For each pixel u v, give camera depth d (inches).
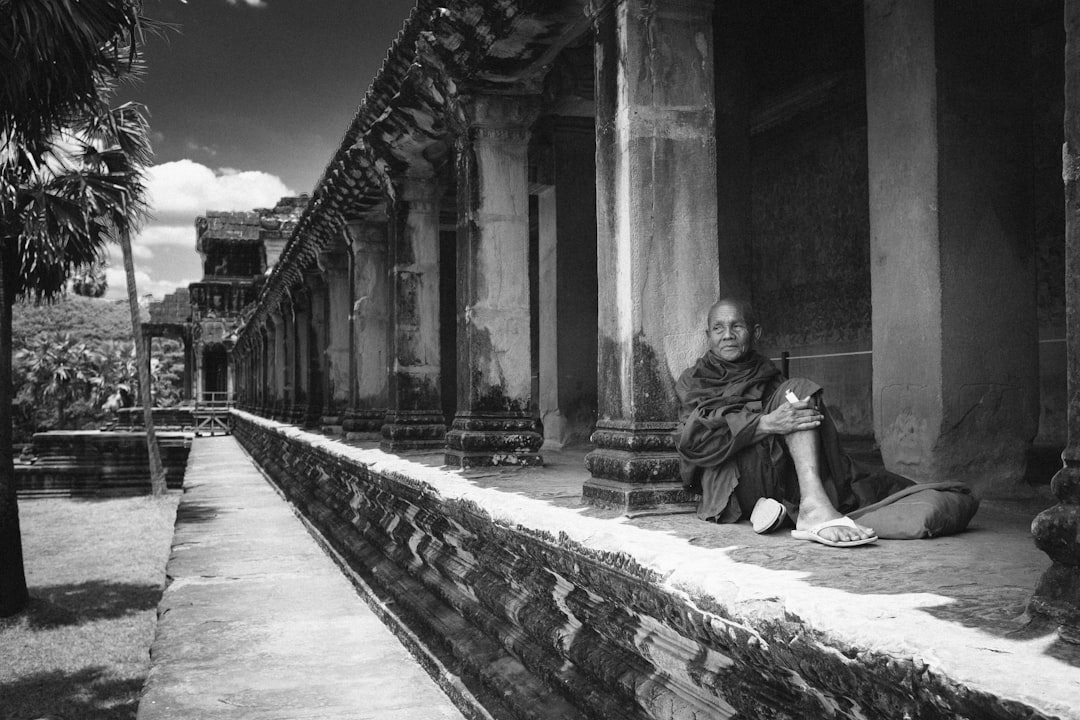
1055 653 61.1
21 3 267.0
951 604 75.1
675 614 91.7
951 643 63.3
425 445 294.8
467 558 173.3
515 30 193.2
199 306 1750.7
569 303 337.1
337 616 223.0
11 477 491.8
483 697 145.0
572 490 172.1
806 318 314.8
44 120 325.7
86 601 521.7
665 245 142.6
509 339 223.3
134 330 1055.0
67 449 1067.9
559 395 334.0
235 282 1761.8
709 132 146.3
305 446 398.3
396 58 245.8
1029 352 155.7
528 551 132.6
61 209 462.6
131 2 307.6
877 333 163.3
